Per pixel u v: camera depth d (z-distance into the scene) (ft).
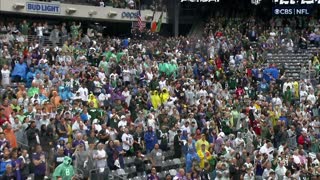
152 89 190.19
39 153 125.70
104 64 194.90
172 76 209.15
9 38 205.16
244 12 289.74
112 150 140.36
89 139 138.62
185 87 194.59
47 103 146.20
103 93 173.37
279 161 155.53
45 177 125.59
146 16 281.95
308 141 182.91
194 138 156.35
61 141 131.75
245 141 169.89
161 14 273.13
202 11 298.56
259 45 258.78
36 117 138.51
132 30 260.83
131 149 150.10
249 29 274.16
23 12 242.37
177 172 146.82
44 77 166.40
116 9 272.51
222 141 160.56
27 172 123.03
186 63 221.05
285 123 185.98
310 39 261.85
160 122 164.35
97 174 131.13
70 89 167.02
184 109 176.45
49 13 250.98
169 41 246.06
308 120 194.70
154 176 139.33
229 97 204.33
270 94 211.61
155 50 230.48
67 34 235.20
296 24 278.87
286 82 216.54
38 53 188.75
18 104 150.10
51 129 134.92
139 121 161.99
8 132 129.80
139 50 222.48
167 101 181.47
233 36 261.65
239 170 148.05
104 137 142.92
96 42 223.92
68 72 177.58
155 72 204.95
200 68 220.23
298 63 248.93
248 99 199.93
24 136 132.05
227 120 179.32
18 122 134.00
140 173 145.69
